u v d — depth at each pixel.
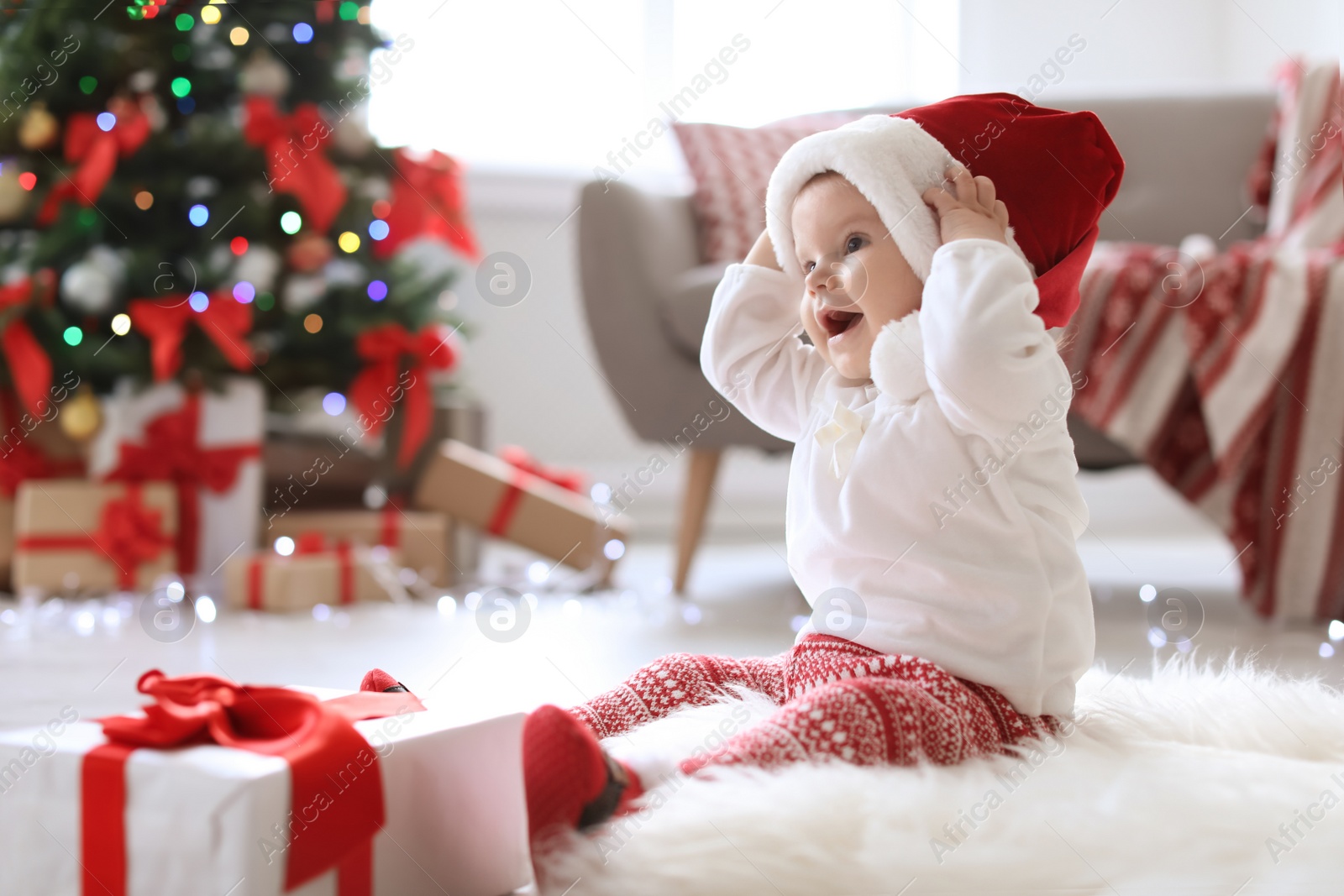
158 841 0.61
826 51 3.54
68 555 2.19
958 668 0.83
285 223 2.33
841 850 0.66
